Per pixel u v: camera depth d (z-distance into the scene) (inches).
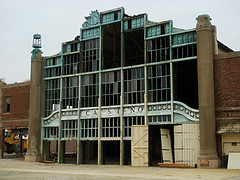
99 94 1161.4
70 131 1216.8
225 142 928.9
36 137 1263.5
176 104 1014.4
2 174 773.9
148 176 686.5
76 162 1294.3
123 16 1150.3
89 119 1184.8
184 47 1027.3
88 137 1171.9
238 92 925.8
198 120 971.3
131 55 1413.6
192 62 1114.1
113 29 1226.6
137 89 1091.9
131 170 871.1
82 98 1206.9
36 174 762.8
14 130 1405.0
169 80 1034.7
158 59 1066.1
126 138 1089.4
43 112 1290.6
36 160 1246.3
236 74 935.7
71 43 1261.1
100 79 1168.8
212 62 960.3
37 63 1300.4
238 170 828.0
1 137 1419.8
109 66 1407.5
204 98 941.8
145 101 1061.1
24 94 1359.5
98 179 641.0
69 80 1246.3
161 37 1066.7
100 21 1191.6
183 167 931.3
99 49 1186.6
